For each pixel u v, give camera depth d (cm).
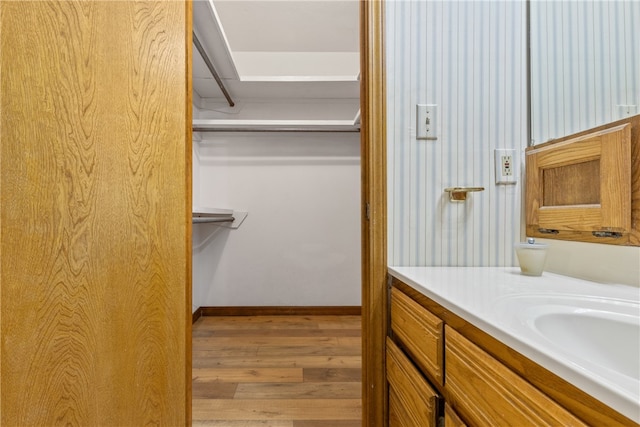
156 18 108
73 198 92
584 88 95
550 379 40
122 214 102
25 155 84
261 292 293
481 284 81
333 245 295
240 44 272
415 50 111
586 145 86
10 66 82
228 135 290
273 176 292
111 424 99
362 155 117
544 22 108
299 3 224
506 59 113
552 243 102
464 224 112
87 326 95
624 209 76
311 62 283
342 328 259
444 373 68
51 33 88
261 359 204
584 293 72
